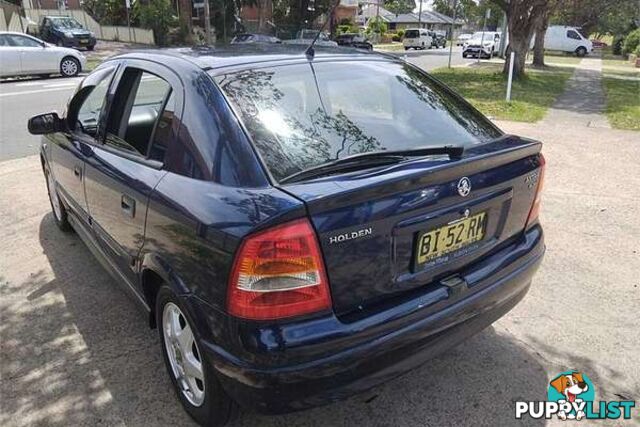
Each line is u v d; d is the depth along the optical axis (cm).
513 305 277
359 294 210
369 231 205
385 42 5644
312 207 193
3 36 1573
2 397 273
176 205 226
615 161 712
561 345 316
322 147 234
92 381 285
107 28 3462
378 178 208
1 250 444
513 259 267
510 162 262
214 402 232
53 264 419
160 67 279
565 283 388
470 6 5806
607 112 1173
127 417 260
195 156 231
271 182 209
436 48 4722
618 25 4159
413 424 256
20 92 1359
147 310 283
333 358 201
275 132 230
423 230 223
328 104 258
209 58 269
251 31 3584
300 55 283
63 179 400
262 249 192
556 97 1452
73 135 372
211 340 211
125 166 280
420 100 291
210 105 235
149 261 251
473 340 321
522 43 1866
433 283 234
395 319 214
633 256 430
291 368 196
